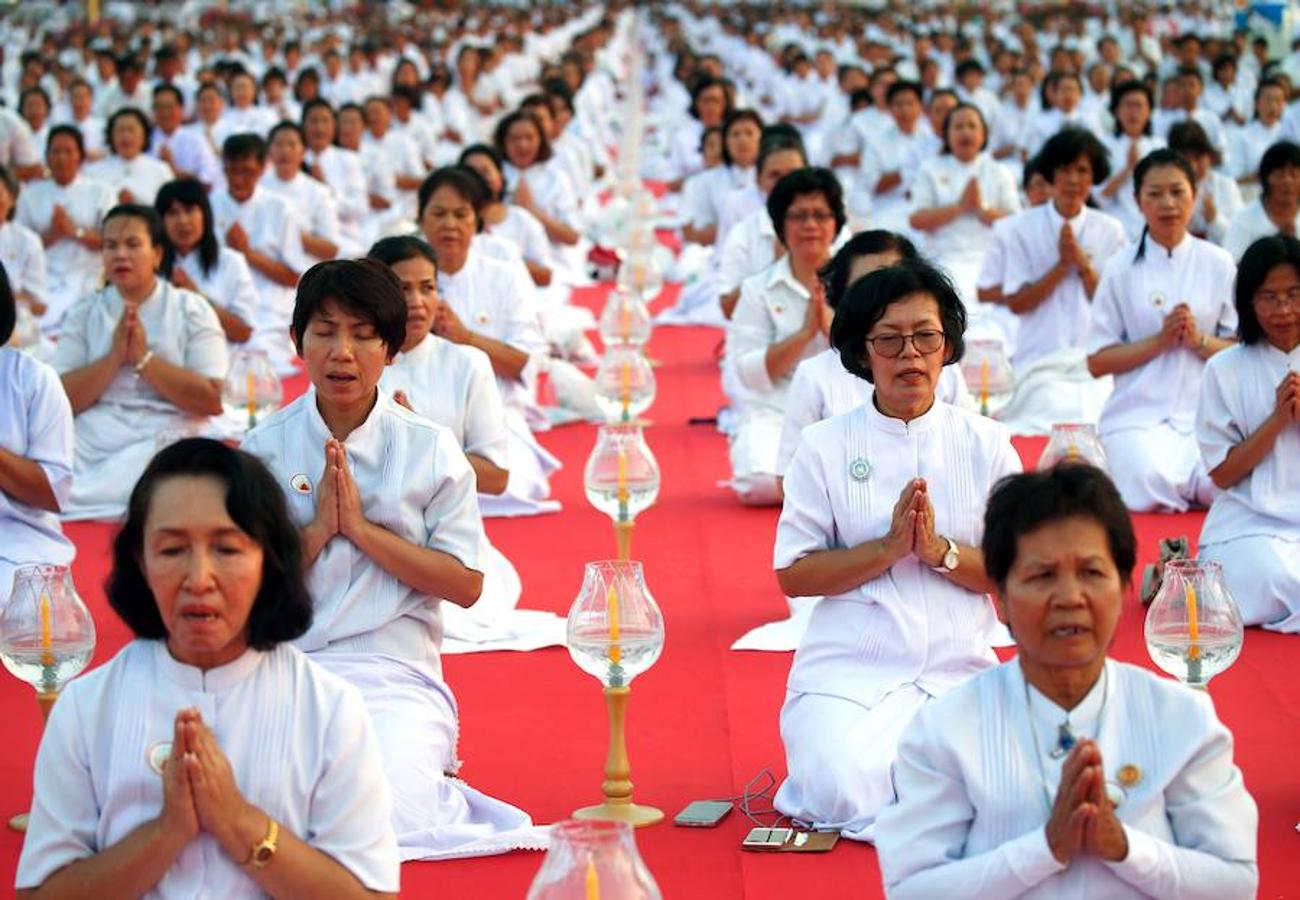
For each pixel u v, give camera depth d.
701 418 11.36
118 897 3.58
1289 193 9.67
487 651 7.08
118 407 9.15
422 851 5.11
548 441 10.91
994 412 8.24
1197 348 9.02
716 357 13.26
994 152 19.34
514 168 15.18
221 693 3.68
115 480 9.08
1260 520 7.30
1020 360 10.83
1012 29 31.75
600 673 5.29
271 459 5.41
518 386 9.24
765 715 6.34
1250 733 6.15
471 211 9.22
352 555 5.36
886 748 5.21
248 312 10.57
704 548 8.56
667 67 34.00
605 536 8.80
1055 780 3.72
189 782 3.53
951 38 28.92
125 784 3.64
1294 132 17.02
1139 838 3.58
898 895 3.76
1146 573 7.38
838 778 5.18
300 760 3.69
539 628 7.28
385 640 5.41
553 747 6.07
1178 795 3.72
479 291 9.27
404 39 32.59
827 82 25.38
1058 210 10.66
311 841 3.70
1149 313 9.16
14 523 6.79
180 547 3.57
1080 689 3.74
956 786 3.77
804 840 5.15
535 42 34.28
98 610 7.71
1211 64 22.33
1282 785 5.66
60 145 13.59
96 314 9.12
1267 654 6.94
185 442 3.65
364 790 3.72
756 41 34.16
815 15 38.41
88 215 13.73
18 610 5.02
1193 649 5.00
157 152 17.59
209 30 32.59
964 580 5.29
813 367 6.76
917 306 5.29
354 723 3.73
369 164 18.05
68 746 3.68
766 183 10.41
